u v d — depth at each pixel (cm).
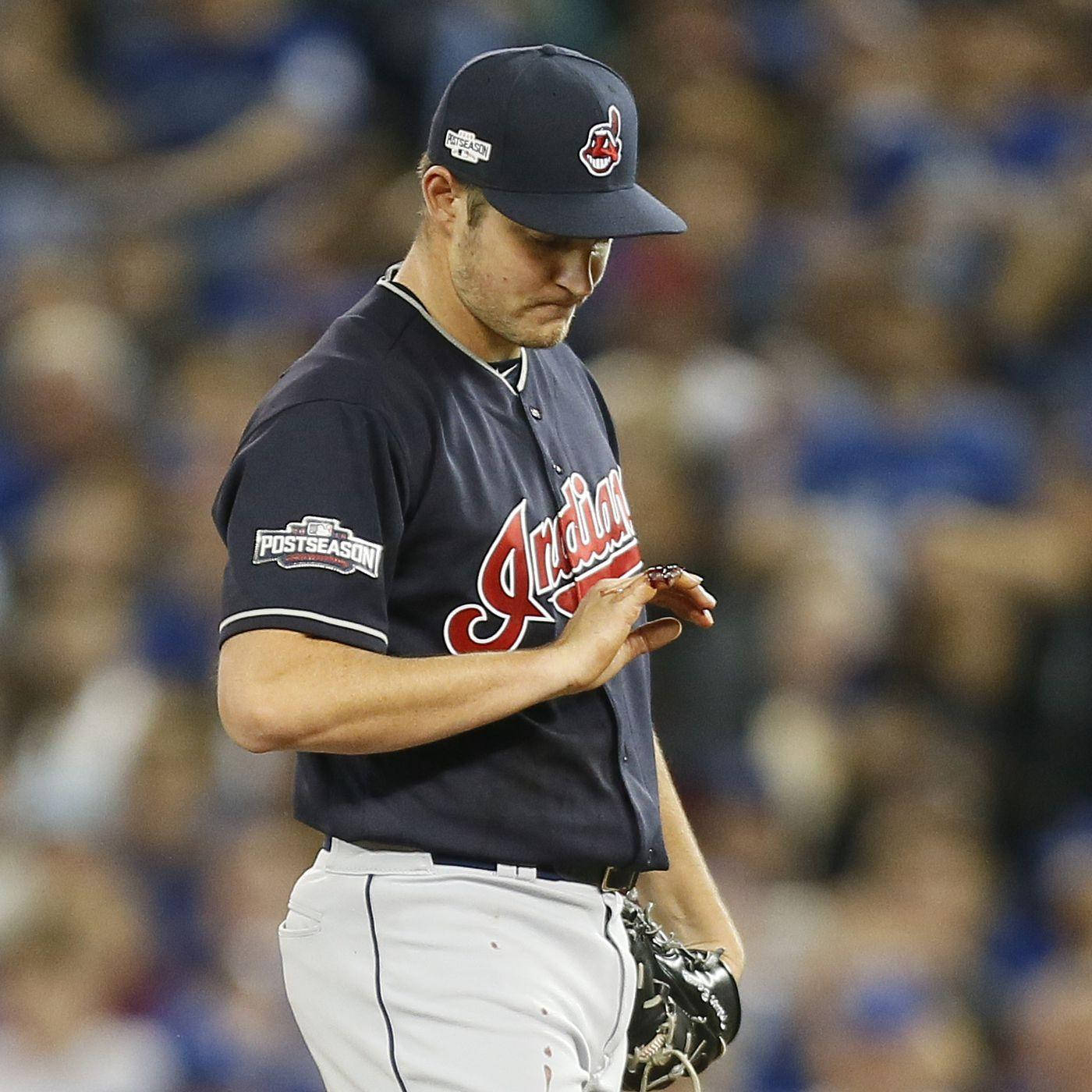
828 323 3541
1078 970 2714
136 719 2989
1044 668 3042
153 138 4088
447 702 1195
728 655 2897
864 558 3091
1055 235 3544
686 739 2862
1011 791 2998
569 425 1376
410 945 1270
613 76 1270
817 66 4259
